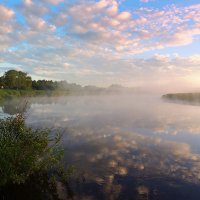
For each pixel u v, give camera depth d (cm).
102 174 1094
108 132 1933
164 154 1364
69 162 1237
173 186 980
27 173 1021
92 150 1436
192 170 1136
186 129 2072
